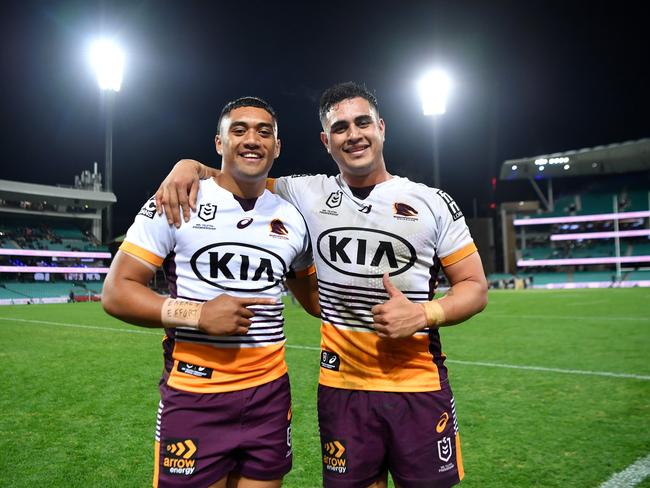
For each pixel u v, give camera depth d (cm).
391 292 211
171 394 205
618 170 4397
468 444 404
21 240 3466
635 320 1329
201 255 208
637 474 341
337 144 226
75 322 1468
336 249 227
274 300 215
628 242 4253
